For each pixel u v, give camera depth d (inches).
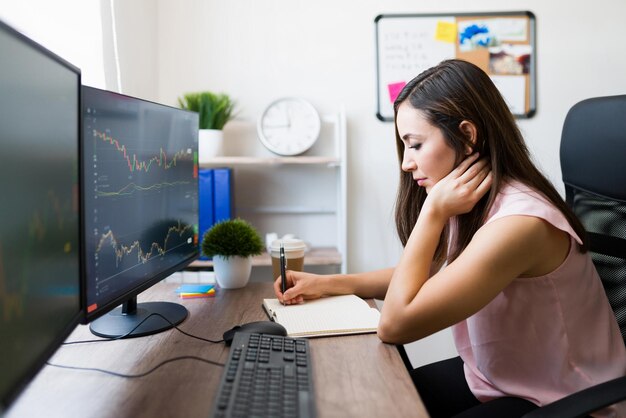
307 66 87.7
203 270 75.0
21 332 21.6
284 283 46.6
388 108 87.9
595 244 46.1
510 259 34.4
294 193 88.8
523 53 87.7
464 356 44.1
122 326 39.8
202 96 79.4
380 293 50.4
